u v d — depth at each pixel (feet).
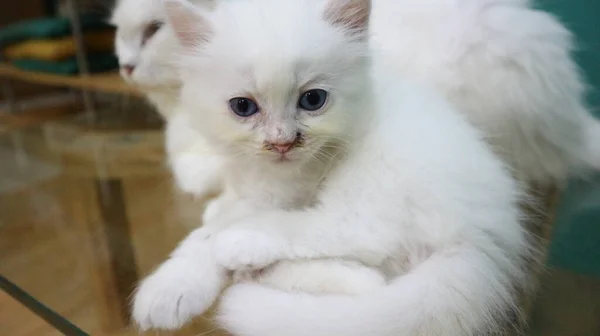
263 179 1.22
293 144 1.14
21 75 2.58
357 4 1.19
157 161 1.78
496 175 1.20
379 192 1.15
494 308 1.12
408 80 1.32
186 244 1.23
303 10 1.18
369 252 1.14
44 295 1.26
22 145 2.10
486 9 1.39
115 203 1.59
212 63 1.16
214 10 1.27
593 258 1.21
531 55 1.36
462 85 1.37
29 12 3.01
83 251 1.40
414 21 1.42
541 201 1.35
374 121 1.19
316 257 1.14
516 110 1.37
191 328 1.11
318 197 1.19
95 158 1.87
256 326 1.08
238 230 1.15
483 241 1.14
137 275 1.27
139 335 1.13
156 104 1.70
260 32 1.14
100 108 2.44
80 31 2.45
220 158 1.28
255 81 1.12
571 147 1.43
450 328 1.08
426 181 1.14
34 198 1.67
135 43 1.63
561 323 1.12
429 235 1.15
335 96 1.16
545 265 1.20
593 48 1.48
